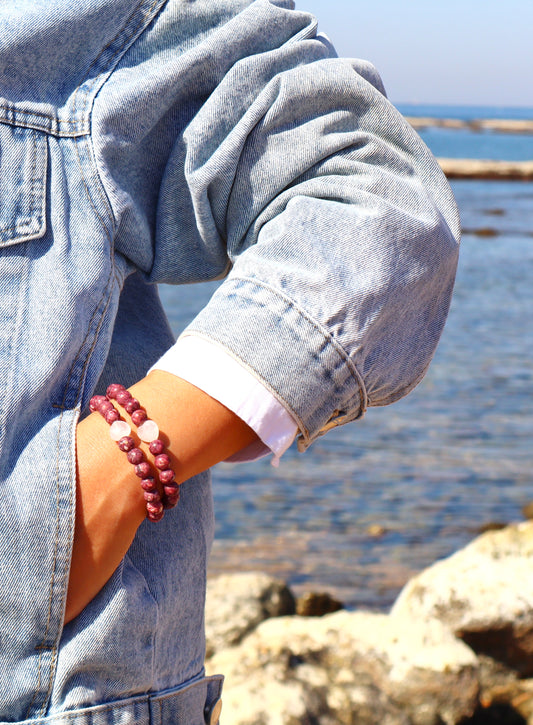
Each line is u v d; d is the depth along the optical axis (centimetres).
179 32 89
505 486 688
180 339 81
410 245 82
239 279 80
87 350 82
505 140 12812
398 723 272
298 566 527
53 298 79
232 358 78
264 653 286
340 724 264
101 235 83
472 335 1323
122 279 90
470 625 322
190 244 94
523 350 1234
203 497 99
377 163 86
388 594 493
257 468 707
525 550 350
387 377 84
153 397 78
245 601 377
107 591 79
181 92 88
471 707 286
